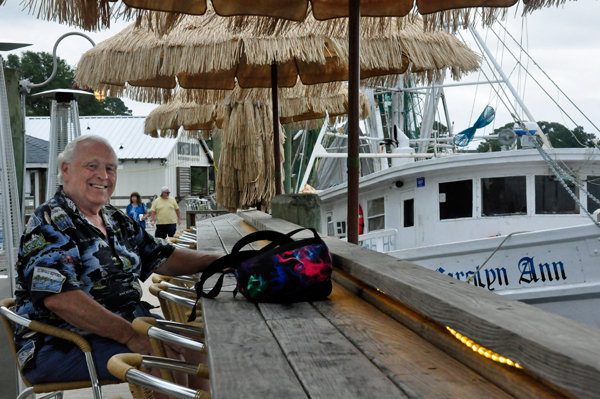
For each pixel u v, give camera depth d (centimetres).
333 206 1082
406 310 201
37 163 2072
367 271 236
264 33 441
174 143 3497
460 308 147
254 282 238
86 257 272
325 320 207
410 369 146
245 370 147
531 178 823
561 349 106
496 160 816
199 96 730
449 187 864
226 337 183
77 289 254
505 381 129
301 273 238
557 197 820
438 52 522
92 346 257
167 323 248
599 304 628
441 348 164
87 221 277
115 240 290
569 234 631
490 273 667
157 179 3466
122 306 283
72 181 282
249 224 636
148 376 174
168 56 523
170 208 1572
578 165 808
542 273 647
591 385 96
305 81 679
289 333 186
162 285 312
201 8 373
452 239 858
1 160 357
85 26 332
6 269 374
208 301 248
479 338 136
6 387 343
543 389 119
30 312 265
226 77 670
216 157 1136
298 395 128
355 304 237
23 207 504
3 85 371
